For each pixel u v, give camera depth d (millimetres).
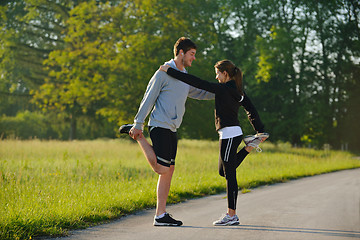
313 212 9930
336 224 8328
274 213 9711
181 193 14203
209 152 39375
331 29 62469
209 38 52125
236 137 7867
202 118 47906
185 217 9367
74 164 22281
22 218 8102
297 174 24859
